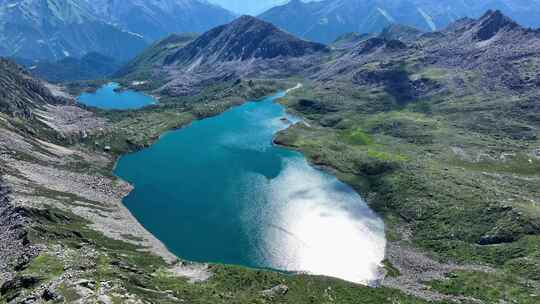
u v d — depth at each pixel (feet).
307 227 495.41
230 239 464.24
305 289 353.92
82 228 411.95
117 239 417.28
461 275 389.19
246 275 363.97
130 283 287.28
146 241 439.22
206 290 325.01
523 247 414.21
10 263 305.53
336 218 521.24
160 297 280.72
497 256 414.62
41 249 312.91
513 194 541.75
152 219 506.89
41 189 480.23
